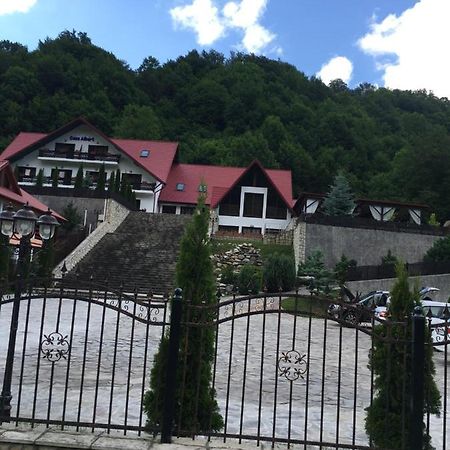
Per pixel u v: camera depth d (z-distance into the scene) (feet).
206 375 19.45
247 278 94.84
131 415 22.89
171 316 18.52
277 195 168.45
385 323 18.13
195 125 314.76
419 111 388.16
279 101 334.03
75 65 296.51
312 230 111.14
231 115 317.42
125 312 19.51
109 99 300.20
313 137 299.58
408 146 264.93
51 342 19.71
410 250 111.75
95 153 175.11
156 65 378.73
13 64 283.38
